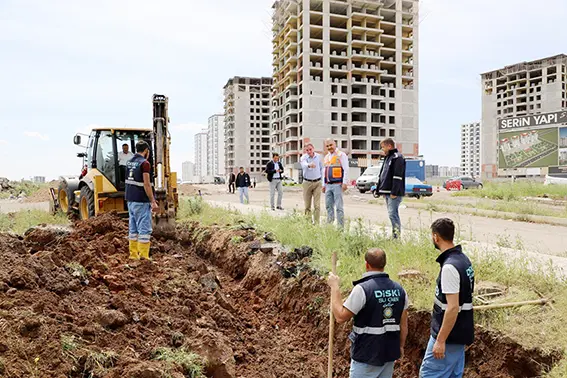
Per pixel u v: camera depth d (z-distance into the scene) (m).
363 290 3.68
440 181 56.03
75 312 4.33
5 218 12.58
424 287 5.78
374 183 31.67
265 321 6.60
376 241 7.79
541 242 10.11
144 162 7.81
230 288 8.08
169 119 10.95
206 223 11.73
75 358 3.53
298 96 80.25
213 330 5.17
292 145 82.94
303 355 5.53
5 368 3.07
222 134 181.75
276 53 93.00
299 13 79.94
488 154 119.56
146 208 7.98
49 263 5.20
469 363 4.87
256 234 9.86
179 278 6.86
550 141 43.06
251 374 4.71
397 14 83.38
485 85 121.12
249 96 122.56
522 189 26.91
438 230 3.80
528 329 4.73
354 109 79.62
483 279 6.06
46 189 30.30
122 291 5.58
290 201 23.98
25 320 3.60
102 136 11.97
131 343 4.15
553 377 4.14
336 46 81.50
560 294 5.40
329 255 7.22
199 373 4.00
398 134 82.56
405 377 5.16
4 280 4.30
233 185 34.47
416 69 84.94
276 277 7.49
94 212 11.74
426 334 5.25
